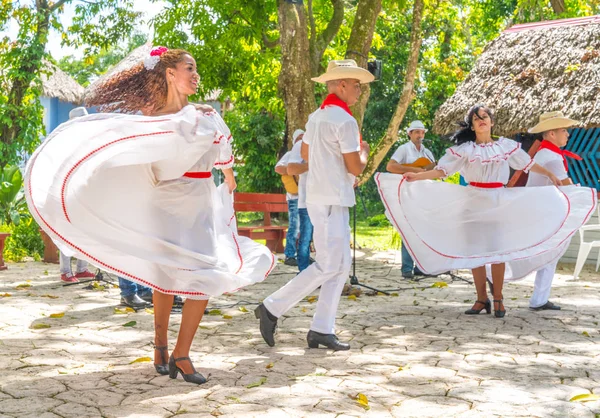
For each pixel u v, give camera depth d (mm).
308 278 5441
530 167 6895
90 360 5059
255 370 4836
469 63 26234
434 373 4773
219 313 6961
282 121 22484
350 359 5156
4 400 4102
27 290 8336
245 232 12688
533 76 12078
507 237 6852
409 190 6832
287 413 3924
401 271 10156
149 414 3893
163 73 4500
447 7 18078
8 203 12727
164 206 4391
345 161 5344
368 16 11836
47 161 4309
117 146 4258
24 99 16531
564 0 19609
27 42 16219
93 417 3830
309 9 13141
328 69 5527
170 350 5383
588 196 6965
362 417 3871
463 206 6852
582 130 12516
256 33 15477
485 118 6746
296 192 9266
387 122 28203
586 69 11523
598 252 11523
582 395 4207
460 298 8023
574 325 6453
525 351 5426
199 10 16469
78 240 4375
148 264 4379
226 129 4652
